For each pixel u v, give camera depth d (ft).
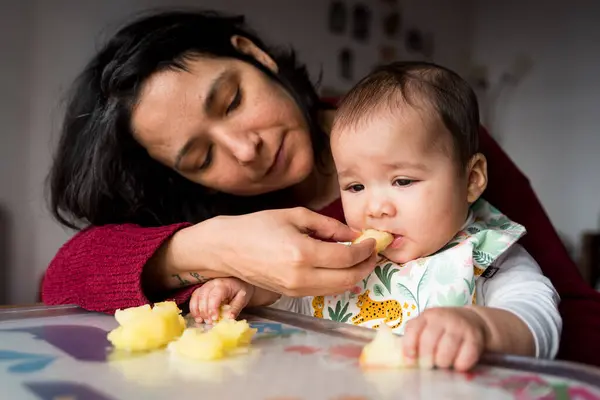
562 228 12.40
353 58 12.42
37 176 9.30
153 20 3.97
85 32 9.66
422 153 2.77
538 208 3.85
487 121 13.80
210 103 3.43
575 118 12.19
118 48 3.97
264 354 1.89
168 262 2.90
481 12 14.32
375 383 1.55
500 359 1.67
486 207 3.26
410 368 1.70
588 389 1.42
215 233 2.66
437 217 2.78
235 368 1.73
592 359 2.74
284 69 4.16
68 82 9.52
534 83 13.02
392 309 2.89
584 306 3.15
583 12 12.08
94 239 3.27
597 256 10.29
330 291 2.42
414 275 2.86
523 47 13.28
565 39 12.42
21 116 9.20
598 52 11.79
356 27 12.49
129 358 1.88
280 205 4.15
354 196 2.97
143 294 2.77
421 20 13.56
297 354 1.88
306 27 11.82
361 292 3.01
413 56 13.38
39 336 2.23
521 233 2.95
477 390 1.47
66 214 4.31
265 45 4.44
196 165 3.64
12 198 9.11
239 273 2.61
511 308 2.26
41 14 9.34
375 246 2.54
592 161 11.87
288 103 3.69
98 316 2.76
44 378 1.65
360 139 2.86
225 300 2.68
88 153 3.92
